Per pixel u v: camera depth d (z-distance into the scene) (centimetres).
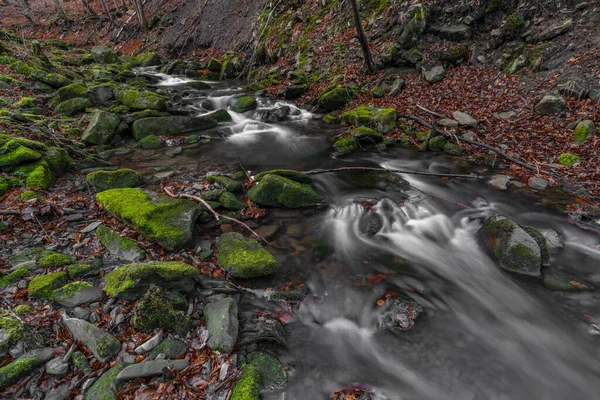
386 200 682
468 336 391
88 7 2842
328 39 1434
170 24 2411
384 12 1299
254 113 1208
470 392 330
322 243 546
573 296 436
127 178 664
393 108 1025
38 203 544
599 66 775
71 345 330
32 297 373
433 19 1124
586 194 622
